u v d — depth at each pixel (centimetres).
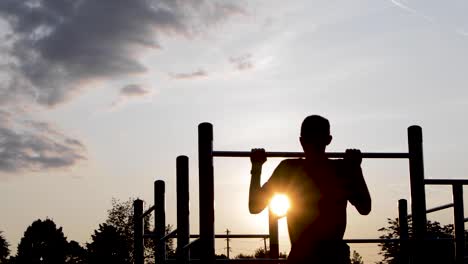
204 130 557
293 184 457
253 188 479
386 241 600
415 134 612
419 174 608
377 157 597
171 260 853
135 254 980
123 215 6116
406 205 887
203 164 554
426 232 605
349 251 448
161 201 875
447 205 697
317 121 462
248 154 556
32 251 9694
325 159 463
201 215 552
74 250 9775
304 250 442
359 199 459
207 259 545
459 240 677
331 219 447
